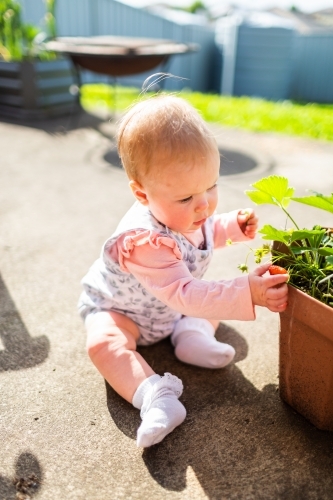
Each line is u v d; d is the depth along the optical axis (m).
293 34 7.67
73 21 7.49
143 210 1.25
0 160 3.30
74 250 2.07
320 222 2.39
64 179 2.99
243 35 7.67
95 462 1.05
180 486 1.00
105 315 1.34
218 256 2.03
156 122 1.11
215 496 0.98
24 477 1.01
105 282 1.35
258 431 1.14
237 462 1.06
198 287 1.11
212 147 1.12
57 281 1.82
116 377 1.21
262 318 1.62
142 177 1.14
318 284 1.08
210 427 1.15
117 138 1.22
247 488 1.00
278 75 7.78
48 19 4.93
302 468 1.04
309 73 8.59
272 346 1.46
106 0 7.72
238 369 1.36
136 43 4.09
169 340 1.50
